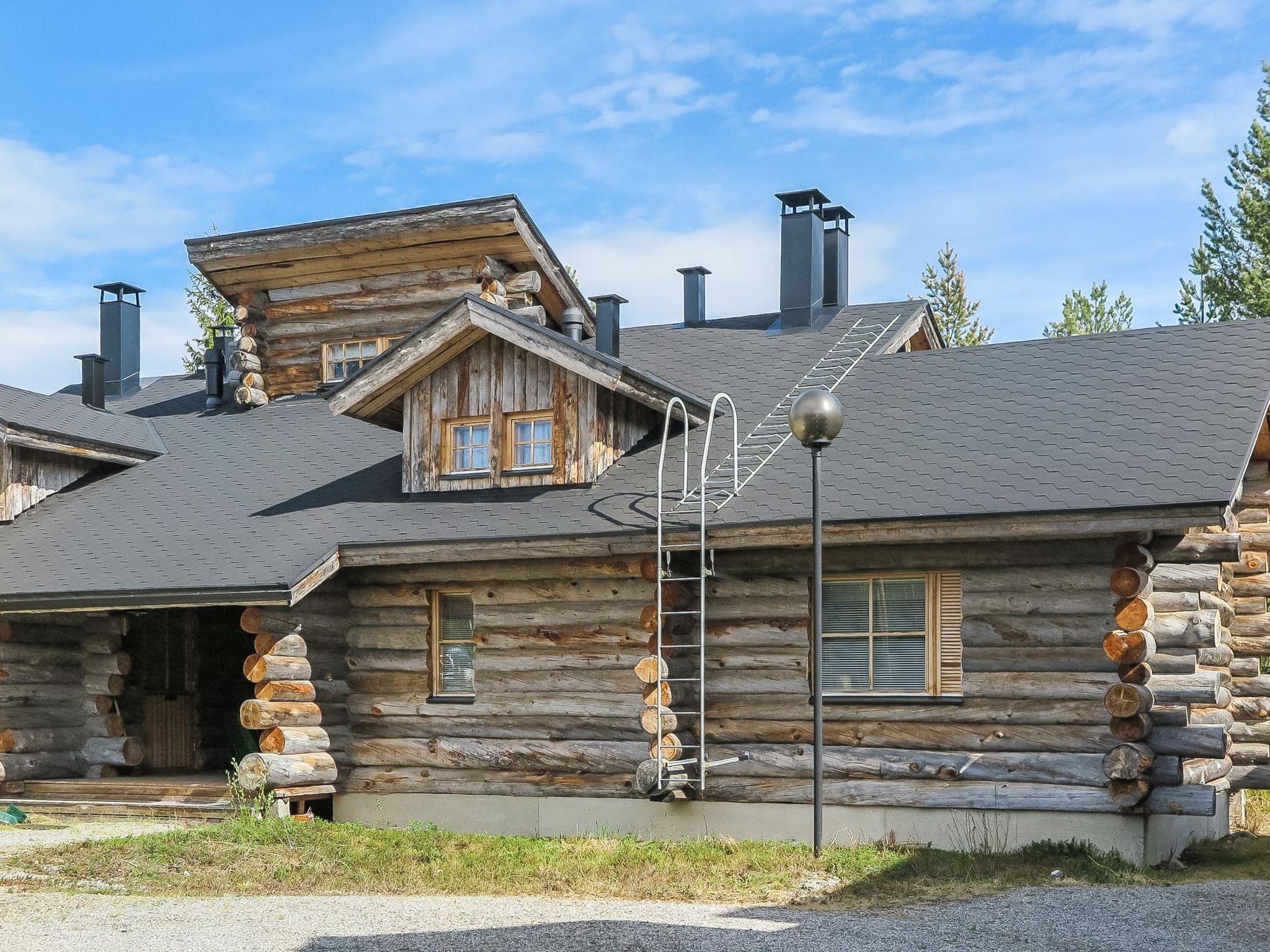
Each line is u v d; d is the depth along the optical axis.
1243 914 10.98
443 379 17.66
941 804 14.09
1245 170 34.69
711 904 11.50
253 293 22.78
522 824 15.98
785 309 21.00
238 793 15.71
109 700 18.19
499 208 20.73
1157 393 15.57
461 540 15.66
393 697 16.77
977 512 13.59
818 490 13.42
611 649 15.78
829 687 15.02
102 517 18.73
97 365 22.38
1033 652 14.02
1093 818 13.59
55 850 13.62
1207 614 13.65
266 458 20.11
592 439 16.73
